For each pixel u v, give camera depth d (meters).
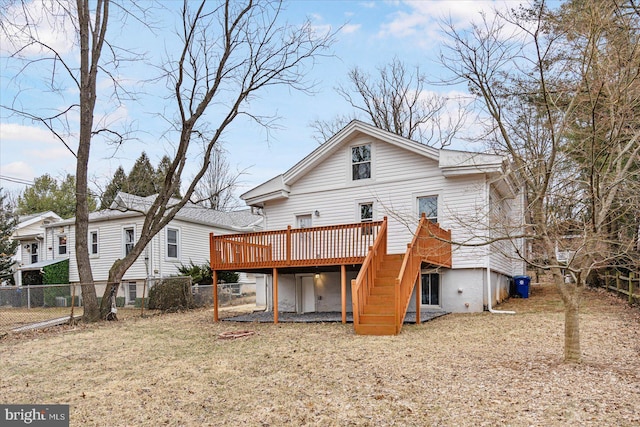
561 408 4.91
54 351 9.42
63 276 23.08
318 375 6.77
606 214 6.44
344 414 5.18
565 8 7.33
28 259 26.92
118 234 21.83
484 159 12.37
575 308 6.66
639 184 6.37
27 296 17.47
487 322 10.80
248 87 15.68
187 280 17.44
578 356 6.61
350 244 11.72
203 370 7.43
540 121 7.48
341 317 12.51
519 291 15.93
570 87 6.91
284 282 15.63
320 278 14.91
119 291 20.98
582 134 6.78
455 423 4.72
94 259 22.45
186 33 14.60
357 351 8.14
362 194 14.56
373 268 11.23
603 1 6.06
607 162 7.09
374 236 11.63
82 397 6.29
